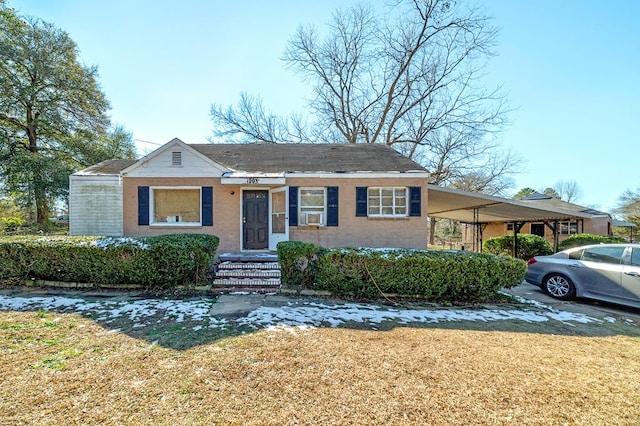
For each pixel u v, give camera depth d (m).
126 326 5.30
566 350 4.77
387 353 4.45
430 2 22.11
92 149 22.92
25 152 19.58
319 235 11.46
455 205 14.15
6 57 19.06
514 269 7.93
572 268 8.23
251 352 4.35
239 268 9.11
